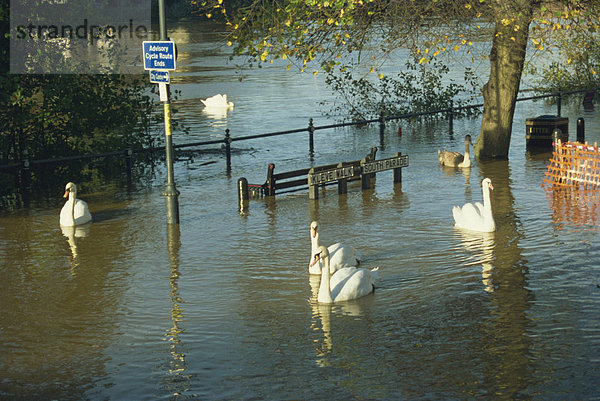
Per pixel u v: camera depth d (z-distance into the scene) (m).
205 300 12.93
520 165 24.06
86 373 10.22
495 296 12.59
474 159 25.44
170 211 18.03
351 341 10.99
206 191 21.89
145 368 10.32
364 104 37.97
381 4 22.11
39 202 21.17
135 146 26.75
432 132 31.67
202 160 26.89
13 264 15.31
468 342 10.77
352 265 14.48
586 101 37.88
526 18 22.89
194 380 9.91
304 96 41.88
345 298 12.71
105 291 13.53
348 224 17.64
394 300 12.64
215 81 49.44
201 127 33.16
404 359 10.30
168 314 12.34
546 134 27.27
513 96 25.00
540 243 15.47
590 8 22.14
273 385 9.67
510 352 10.38
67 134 25.64
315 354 10.59
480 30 22.77
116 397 9.51
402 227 17.22
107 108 25.72
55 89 24.11
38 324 12.05
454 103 38.66
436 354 10.41
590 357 10.12
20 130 24.64
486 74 47.41
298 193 21.42
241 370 10.16
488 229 16.48
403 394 9.30
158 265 14.97
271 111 37.12
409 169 24.11
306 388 9.56
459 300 12.48
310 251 15.64
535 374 9.70
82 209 18.47
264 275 14.19
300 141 30.30
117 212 19.61
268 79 49.75
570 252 14.78
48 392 9.68
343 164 20.83
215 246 16.17
